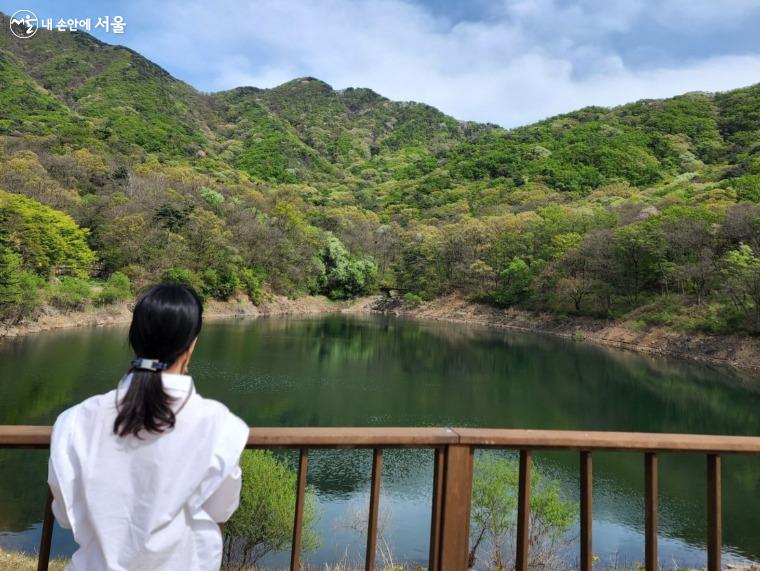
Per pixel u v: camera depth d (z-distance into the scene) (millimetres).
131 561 1082
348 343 40250
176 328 1230
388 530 10703
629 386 27406
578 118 138125
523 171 107938
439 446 1860
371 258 77688
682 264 44125
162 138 105438
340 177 139250
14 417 17266
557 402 23844
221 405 1248
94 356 27266
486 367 32094
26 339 31250
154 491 1110
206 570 1156
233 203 70938
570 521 8445
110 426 1162
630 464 15570
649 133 115062
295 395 22719
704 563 10172
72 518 1136
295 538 1824
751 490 13906
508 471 8734
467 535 1858
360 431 1800
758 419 21844
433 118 189125
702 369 32156
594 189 96438
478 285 66125
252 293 59000
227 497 1188
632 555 10352
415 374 29141
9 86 102812
